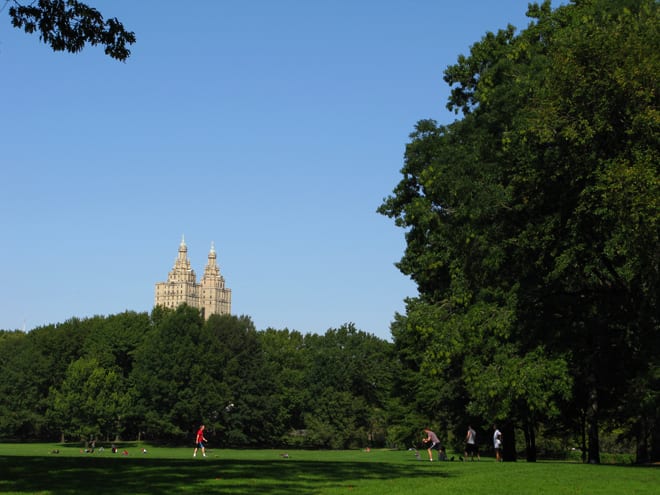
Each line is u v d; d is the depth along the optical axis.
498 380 33.47
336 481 20.39
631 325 33.66
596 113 26.75
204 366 110.69
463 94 42.59
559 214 29.64
